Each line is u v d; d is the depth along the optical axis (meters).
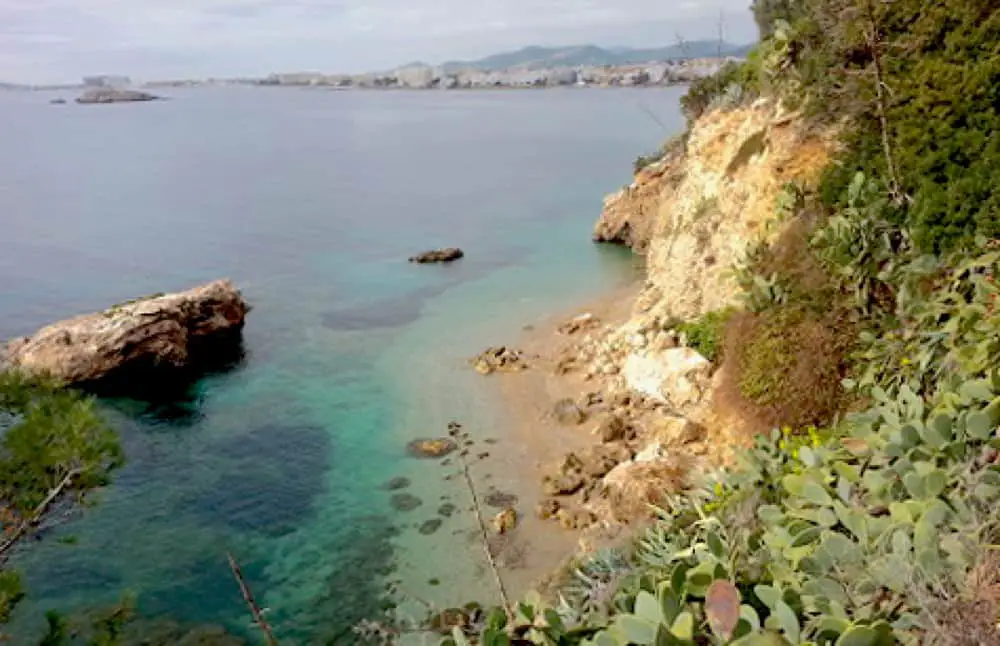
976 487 7.14
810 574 7.21
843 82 19.69
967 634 5.50
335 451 27.12
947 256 14.10
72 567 20.67
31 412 12.73
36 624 18.48
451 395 31.02
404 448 26.88
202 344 37.84
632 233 55.12
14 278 54.16
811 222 18.11
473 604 18.39
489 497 23.02
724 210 28.08
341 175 101.25
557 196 79.44
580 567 15.36
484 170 100.50
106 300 49.06
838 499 8.48
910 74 17.58
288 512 23.31
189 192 90.12
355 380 33.59
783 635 6.38
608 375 30.17
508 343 36.66
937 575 6.25
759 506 9.41
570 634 7.64
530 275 49.47
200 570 20.67
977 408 8.58
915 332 13.07
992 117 15.42
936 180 15.54
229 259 57.72
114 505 23.86
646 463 21.47
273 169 109.00
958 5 17.12
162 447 28.09
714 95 41.06
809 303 16.58
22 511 12.13
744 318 18.30
